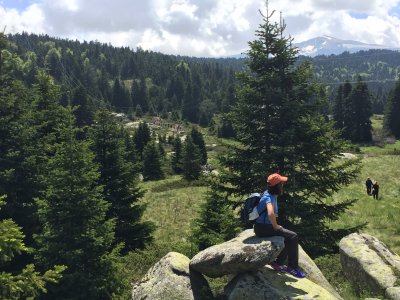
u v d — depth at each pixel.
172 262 9.79
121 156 20.38
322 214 15.33
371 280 11.44
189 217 33.00
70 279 12.10
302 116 15.85
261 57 15.72
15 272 14.02
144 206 20.41
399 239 21.92
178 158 74.44
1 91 16.45
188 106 189.75
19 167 15.78
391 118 95.06
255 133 15.91
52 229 13.11
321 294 8.30
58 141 19.31
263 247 8.45
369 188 36.41
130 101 187.50
